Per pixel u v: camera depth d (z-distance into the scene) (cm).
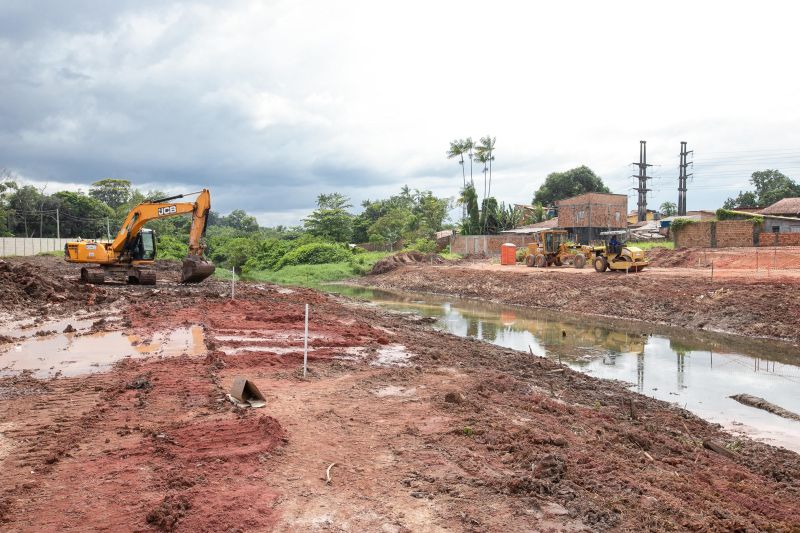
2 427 743
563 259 3875
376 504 529
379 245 7212
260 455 635
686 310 2291
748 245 3875
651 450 805
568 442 735
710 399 1198
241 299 2309
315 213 7788
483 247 5938
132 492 541
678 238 4147
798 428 1009
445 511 517
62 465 610
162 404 850
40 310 1867
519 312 2705
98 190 10269
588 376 1365
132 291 2488
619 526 504
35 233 8088
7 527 472
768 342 1845
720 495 642
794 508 636
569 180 9062
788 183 8675
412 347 1483
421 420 799
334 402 890
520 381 1200
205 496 531
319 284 4628
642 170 8594
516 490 561
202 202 2748
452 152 7056
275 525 483
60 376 1040
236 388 867
